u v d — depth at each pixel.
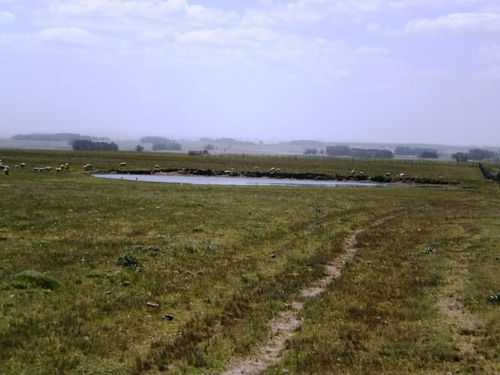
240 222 34.75
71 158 118.19
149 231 29.77
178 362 12.84
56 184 59.75
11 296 16.17
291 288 20.08
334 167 123.25
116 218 33.56
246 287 20.08
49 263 20.73
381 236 33.41
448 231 36.41
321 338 14.74
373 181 100.12
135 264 21.73
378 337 15.01
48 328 14.25
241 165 119.81
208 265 23.17
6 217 30.67
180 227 31.53
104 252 23.38
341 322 16.31
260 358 13.39
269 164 126.62
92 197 44.53
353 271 23.44
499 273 22.56
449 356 13.48
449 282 21.47
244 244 28.12
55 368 11.92
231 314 16.94
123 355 13.13
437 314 17.20
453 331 15.52
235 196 53.22
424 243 31.69
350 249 29.20
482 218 43.94
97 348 13.27
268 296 18.88
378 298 19.14
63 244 24.53
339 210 45.69
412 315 17.08
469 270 23.52
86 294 17.45
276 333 15.25
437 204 56.72
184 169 103.12
